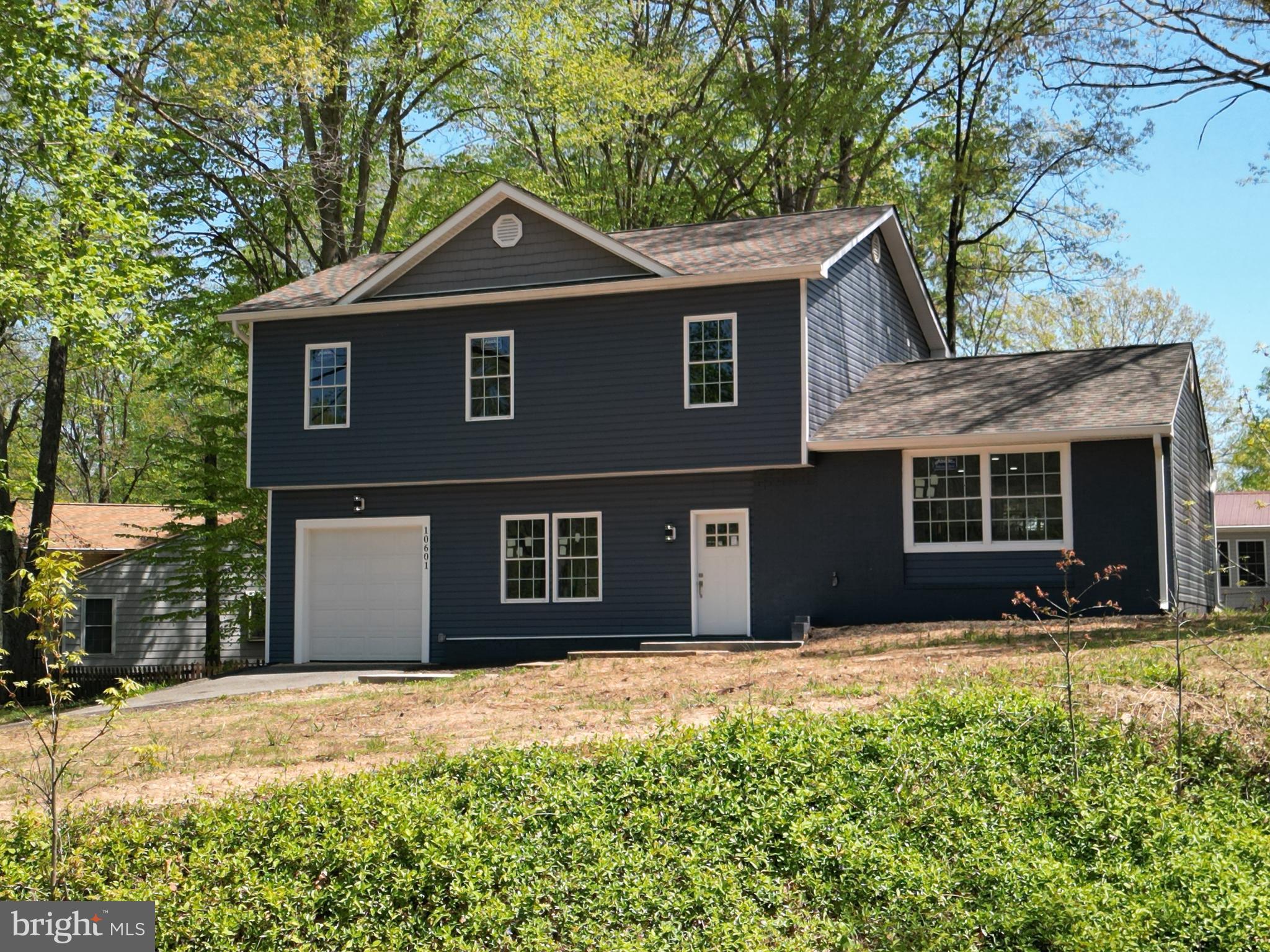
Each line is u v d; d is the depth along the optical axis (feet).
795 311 71.92
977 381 77.56
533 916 27.61
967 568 69.87
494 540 78.74
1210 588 95.81
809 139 116.37
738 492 74.08
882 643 59.57
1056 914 25.49
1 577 95.20
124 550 105.81
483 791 33.47
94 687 98.84
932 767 33.27
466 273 78.38
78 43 69.21
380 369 80.12
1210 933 24.61
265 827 31.76
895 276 91.97
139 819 33.35
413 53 102.68
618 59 107.45
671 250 79.51
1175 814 30.17
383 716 50.31
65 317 66.18
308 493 82.64
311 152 101.81
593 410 75.51
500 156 120.88
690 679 52.47
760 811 31.27
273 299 83.87
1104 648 49.42
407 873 28.86
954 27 114.52
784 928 26.78
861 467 72.08
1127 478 67.36
